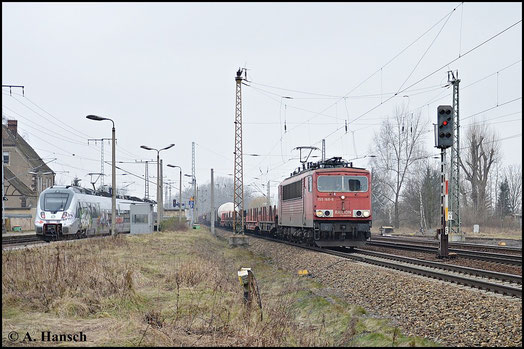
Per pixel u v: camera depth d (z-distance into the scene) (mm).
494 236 41625
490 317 9008
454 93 35219
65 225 30078
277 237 38594
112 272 13320
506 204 69562
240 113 35125
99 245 22391
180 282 13312
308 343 8266
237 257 27188
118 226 42406
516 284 11938
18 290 10750
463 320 9281
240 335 8406
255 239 42406
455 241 33062
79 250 19312
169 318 9688
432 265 16062
